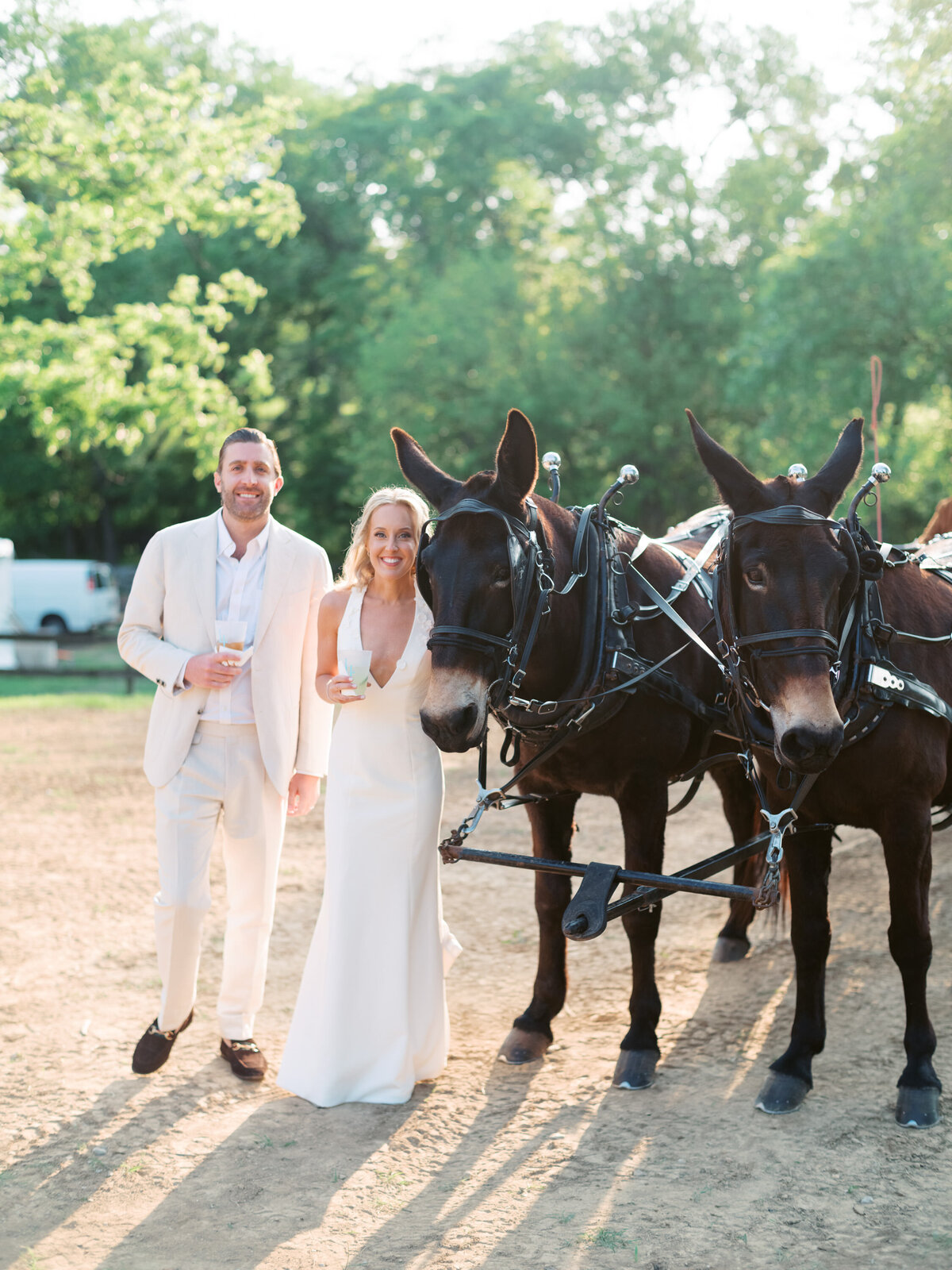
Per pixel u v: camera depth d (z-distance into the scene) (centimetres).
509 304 2700
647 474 2662
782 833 329
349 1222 297
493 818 777
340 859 367
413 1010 374
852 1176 306
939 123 1748
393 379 2716
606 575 366
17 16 1575
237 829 381
